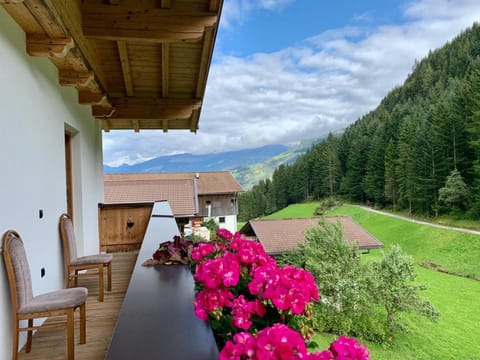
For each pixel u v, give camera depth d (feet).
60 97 10.89
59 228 10.39
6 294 6.76
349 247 36.47
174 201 42.91
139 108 17.35
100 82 13.71
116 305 10.59
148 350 2.80
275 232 48.14
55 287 9.96
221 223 72.64
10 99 7.22
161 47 12.65
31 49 8.11
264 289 3.32
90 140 15.96
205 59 13.26
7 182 6.99
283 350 2.26
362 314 32.40
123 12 9.97
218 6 9.93
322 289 33.50
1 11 6.86
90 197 15.84
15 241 6.75
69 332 6.77
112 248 19.92
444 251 65.36
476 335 32.42
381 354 29.73
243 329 3.14
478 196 75.92
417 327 33.63
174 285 4.84
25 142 7.98
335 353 2.41
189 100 17.71
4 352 6.63
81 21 9.83
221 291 3.50
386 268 33.19
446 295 44.57
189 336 3.09
